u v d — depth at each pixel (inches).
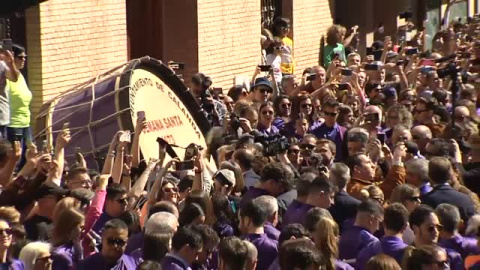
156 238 577.3
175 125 865.5
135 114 826.8
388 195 783.7
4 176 678.5
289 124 950.4
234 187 728.3
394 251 635.5
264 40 1364.4
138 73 847.7
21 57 863.1
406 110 978.7
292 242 556.1
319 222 609.0
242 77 1173.1
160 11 1236.5
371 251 640.4
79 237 603.8
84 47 1061.8
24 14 1001.5
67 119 829.2
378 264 559.2
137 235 605.0
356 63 1192.8
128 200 679.1
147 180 708.7
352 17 1683.1
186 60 1242.0
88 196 649.0
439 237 669.3
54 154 716.0
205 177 724.7
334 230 608.1
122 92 824.9
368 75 1182.3
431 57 1331.2
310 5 1491.1
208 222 644.1
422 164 780.0
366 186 756.6
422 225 647.1
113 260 585.6
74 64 1050.1
